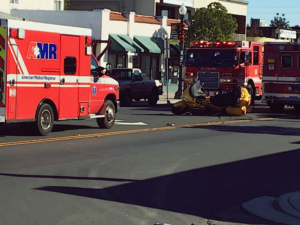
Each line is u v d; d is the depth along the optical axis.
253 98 27.70
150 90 28.45
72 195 8.27
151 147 13.19
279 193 8.97
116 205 7.82
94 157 11.52
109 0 45.72
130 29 38.28
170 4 45.94
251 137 15.73
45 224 6.80
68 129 16.14
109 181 9.34
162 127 17.39
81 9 46.62
